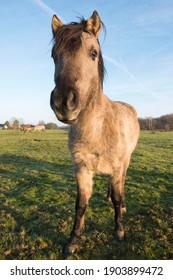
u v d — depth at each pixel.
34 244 4.03
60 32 2.90
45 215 5.07
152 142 20.75
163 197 6.09
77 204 3.94
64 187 7.02
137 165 9.88
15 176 8.54
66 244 3.90
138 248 3.82
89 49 2.92
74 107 2.55
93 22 3.08
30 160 11.93
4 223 4.80
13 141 22.72
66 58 2.75
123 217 4.93
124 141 3.92
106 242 4.02
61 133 38.38
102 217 4.91
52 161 11.54
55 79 2.79
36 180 7.87
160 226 4.46
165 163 10.50
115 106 4.35
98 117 3.49
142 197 6.05
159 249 3.77
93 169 3.83
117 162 3.81
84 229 4.43
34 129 46.72
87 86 2.85
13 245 4.02
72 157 3.80
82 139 3.52
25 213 5.25
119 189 3.99
